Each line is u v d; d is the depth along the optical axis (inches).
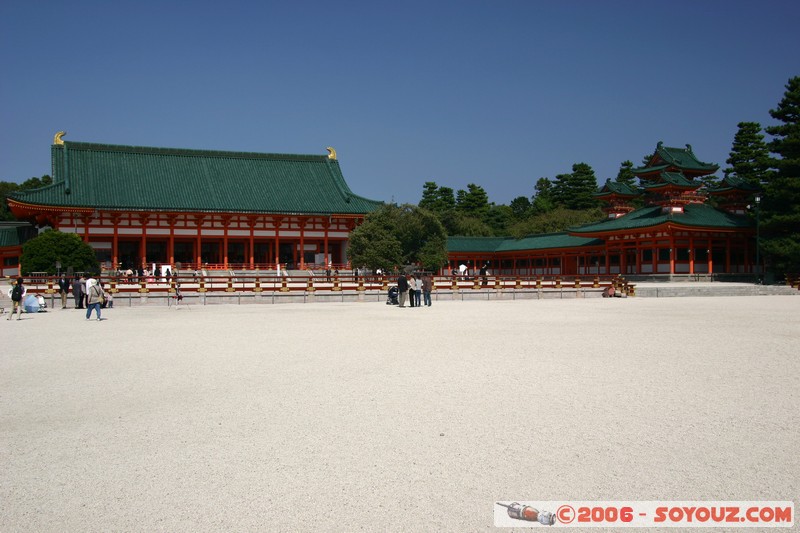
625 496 259.6
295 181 3203.7
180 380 502.0
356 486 273.6
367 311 1288.1
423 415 385.1
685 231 2623.0
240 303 1606.8
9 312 1311.5
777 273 2492.6
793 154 2442.2
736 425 356.2
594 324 932.6
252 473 289.7
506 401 418.6
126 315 1205.7
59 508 254.1
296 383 486.0
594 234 2933.1
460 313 1203.9
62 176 2837.1
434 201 4923.7
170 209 2785.4
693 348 656.4
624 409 394.6
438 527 235.1
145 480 282.5
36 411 405.7
